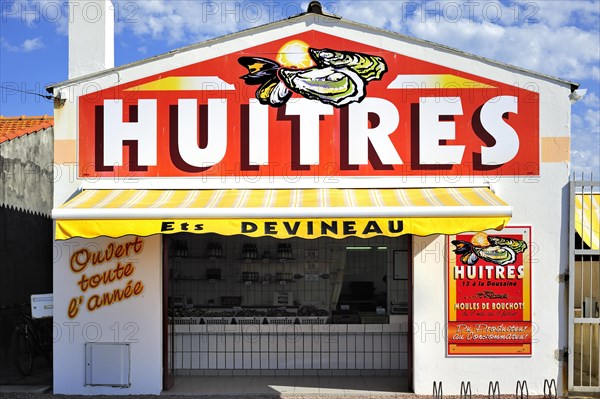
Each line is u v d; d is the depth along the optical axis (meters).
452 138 12.54
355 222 10.88
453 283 12.37
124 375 12.52
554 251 12.38
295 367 14.25
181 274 15.44
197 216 10.90
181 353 14.30
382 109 12.61
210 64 12.73
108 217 10.95
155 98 12.73
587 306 12.49
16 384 13.82
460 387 12.32
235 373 14.24
